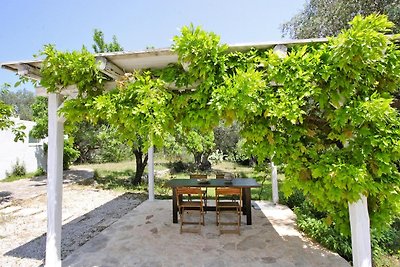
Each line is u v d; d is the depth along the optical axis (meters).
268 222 5.62
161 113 2.85
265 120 2.84
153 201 7.83
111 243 4.53
